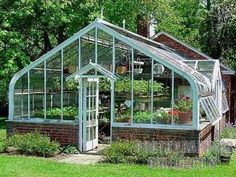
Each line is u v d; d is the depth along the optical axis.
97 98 16.30
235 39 30.09
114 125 15.09
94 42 15.79
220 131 20.23
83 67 15.30
